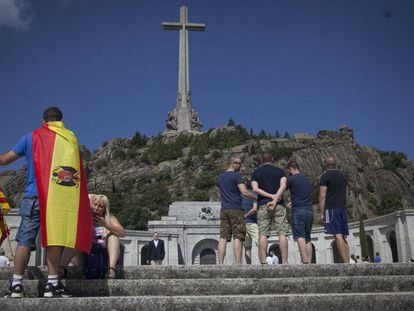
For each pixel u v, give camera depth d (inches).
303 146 5123.0
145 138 5969.5
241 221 419.8
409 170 5556.1
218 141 5167.3
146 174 4790.8
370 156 5442.9
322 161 4940.9
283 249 425.4
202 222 2282.2
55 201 269.7
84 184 289.9
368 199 4628.4
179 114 5447.8
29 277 302.8
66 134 289.0
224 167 4562.0
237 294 293.3
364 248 1886.1
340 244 422.0
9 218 1042.1
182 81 4242.1
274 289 296.2
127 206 3814.0
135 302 243.4
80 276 317.1
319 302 250.4
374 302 252.2
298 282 299.1
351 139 5487.2
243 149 4793.3
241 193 428.1
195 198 3988.7
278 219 429.7
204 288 292.5
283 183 427.2
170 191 4284.0
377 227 1909.4
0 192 312.5
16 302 233.9
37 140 281.7
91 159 5585.6
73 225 272.1
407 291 301.7
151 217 3302.2
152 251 955.3
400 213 1712.6
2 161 280.2
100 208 318.7
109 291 285.1
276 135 5674.2
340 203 427.8
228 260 2185.0
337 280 301.3
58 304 236.7
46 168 275.4
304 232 432.5
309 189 441.4
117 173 4936.0
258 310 247.4
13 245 1024.9
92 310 239.3
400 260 1700.3
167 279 298.8
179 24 3887.8
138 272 319.9
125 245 2036.2
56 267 268.1
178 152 5024.6
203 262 2233.0
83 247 275.4
